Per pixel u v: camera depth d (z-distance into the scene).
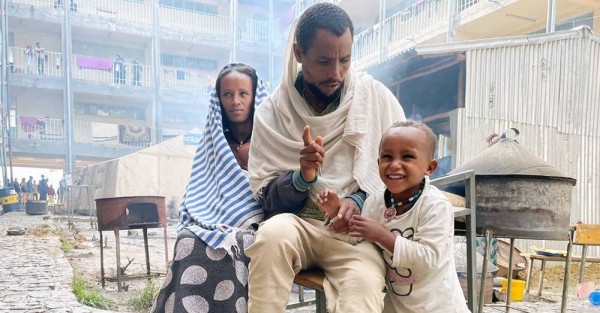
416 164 1.73
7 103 23.34
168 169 18.19
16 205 21.59
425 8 16.31
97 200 5.59
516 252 6.77
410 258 1.67
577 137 8.90
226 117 2.74
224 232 2.14
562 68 8.88
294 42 2.08
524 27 14.34
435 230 1.71
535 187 2.58
